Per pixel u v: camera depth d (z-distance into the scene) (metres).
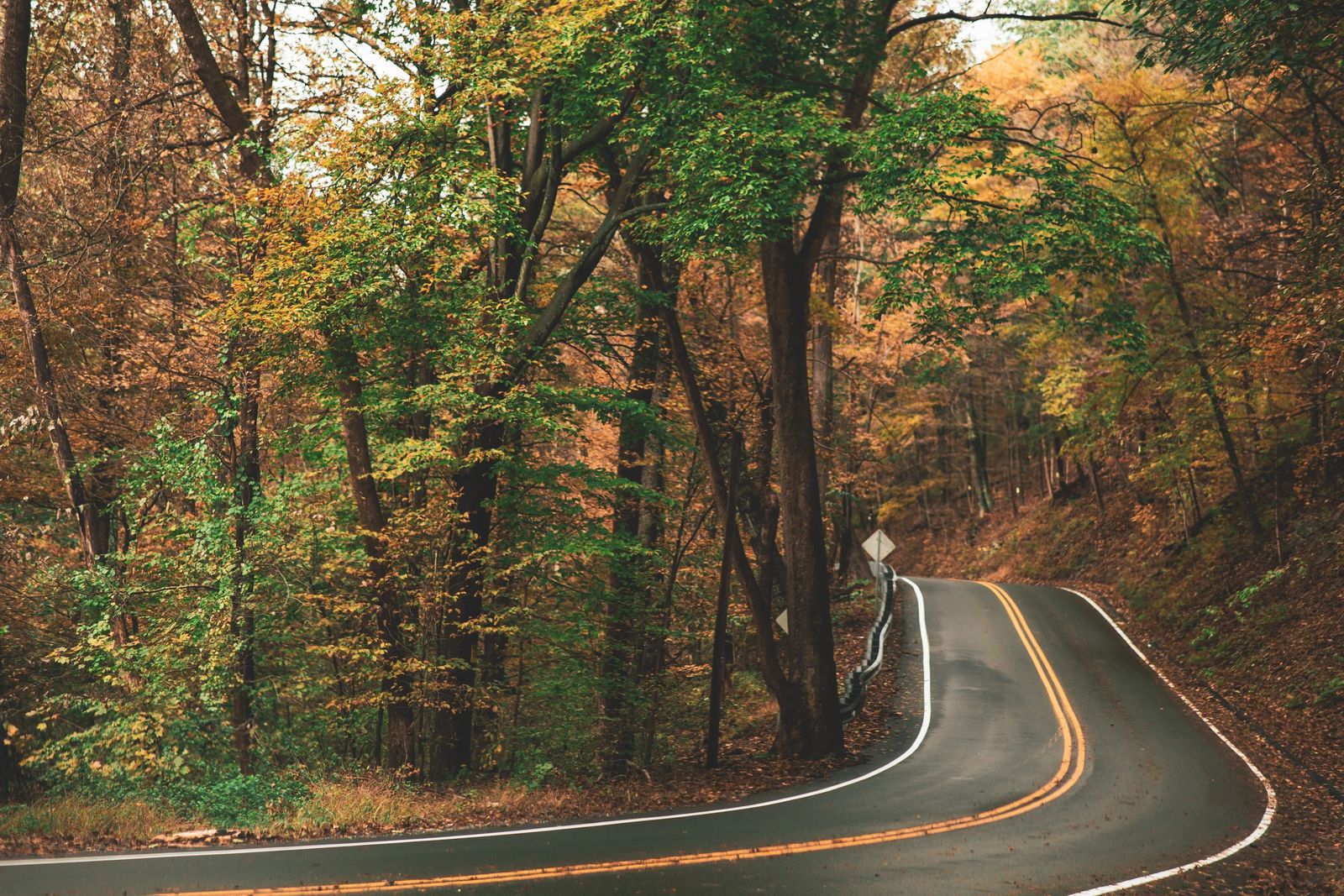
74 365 18.27
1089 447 30.16
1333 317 17.78
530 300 17.94
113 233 16.86
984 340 42.31
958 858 11.22
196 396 16.11
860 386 33.75
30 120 17.56
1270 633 24.09
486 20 15.16
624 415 18.95
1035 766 17.00
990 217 15.53
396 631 15.98
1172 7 12.95
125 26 18.02
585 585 19.59
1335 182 17.84
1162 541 37.16
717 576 22.58
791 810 13.76
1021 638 29.05
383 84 14.60
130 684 15.08
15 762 17.28
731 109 15.30
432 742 16.42
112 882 9.18
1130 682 24.16
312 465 18.33
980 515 61.31
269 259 14.53
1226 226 24.75
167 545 16.28
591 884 9.41
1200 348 25.16
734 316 24.98
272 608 16.39
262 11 16.89
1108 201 15.46
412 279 15.53
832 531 40.12
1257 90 23.75
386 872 9.66
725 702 24.58
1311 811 13.98
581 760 20.50
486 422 15.93
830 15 15.76
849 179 16.69
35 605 17.55
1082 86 26.23
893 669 25.77
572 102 15.85
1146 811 13.91
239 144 15.80
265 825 12.07
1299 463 26.30
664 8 15.05
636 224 17.47
